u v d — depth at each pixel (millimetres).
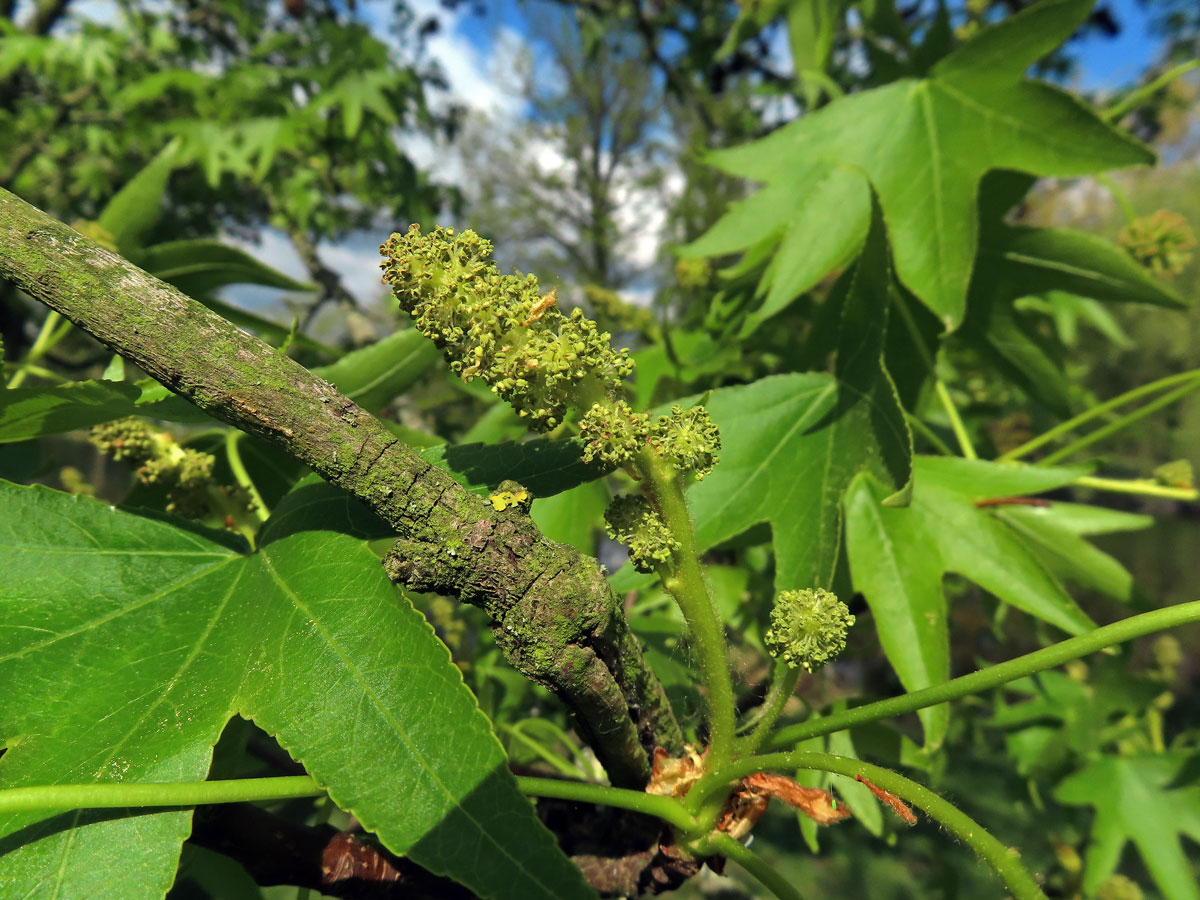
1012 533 210
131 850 95
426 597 288
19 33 725
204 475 174
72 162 881
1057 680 402
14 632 112
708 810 123
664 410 199
